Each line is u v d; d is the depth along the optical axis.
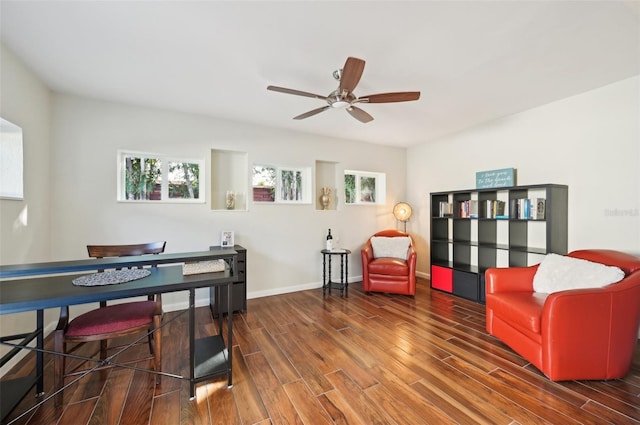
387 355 2.11
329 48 1.90
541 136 3.02
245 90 2.57
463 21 1.62
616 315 1.74
